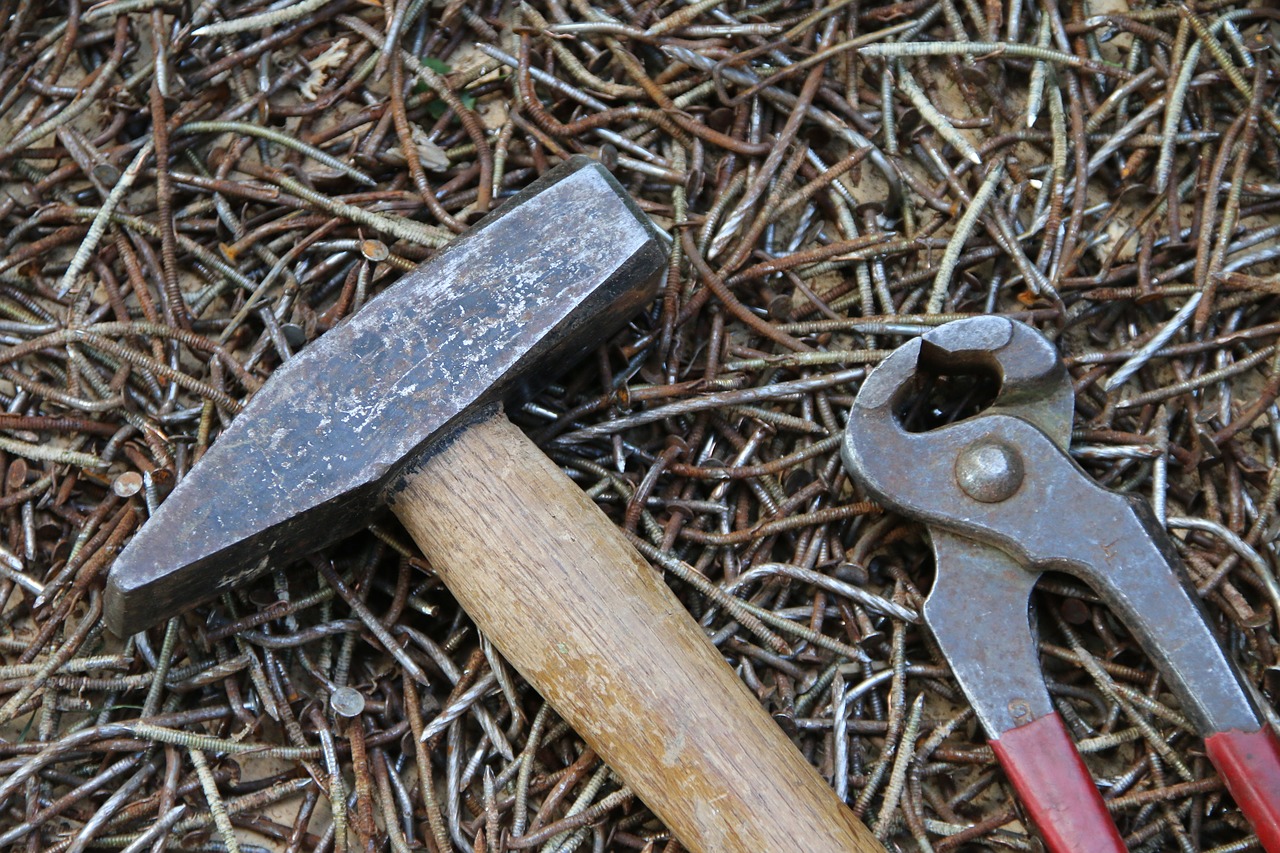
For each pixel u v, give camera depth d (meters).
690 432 0.45
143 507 0.44
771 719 0.40
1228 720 0.41
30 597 0.44
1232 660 0.41
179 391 0.45
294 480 0.40
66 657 0.43
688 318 0.45
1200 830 0.43
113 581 0.40
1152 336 0.45
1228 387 0.46
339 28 0.49
